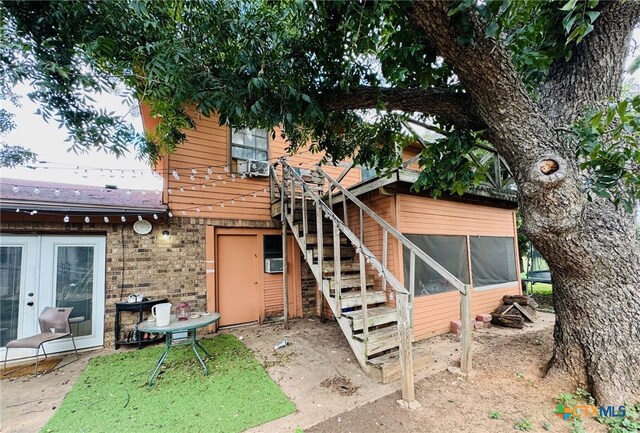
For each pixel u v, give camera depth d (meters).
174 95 2.65
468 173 3.31
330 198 5.50
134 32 2.45
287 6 2.49
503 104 2.47
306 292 6.79
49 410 2.88
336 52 2.73
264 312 6.27
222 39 2.63
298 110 2.74
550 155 2.33
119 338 4.74
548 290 9.50
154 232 5.25
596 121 2.01
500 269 6.44
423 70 2.76
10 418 2.75
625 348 2.67
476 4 2.05
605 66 2.79
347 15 2.24
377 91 3.00
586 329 2.83
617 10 2.65
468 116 2.88
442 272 3.52
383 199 5.09
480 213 6.19
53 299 4.57
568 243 2.57
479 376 3.33
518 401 2.80
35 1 2.08
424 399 2.88
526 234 2.73
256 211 6.36
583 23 1.81
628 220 2.79
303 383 3.30
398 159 4.10
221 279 5.95
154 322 3.70
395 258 4.77
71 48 2.30
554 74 3.11
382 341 3.54
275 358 4.09
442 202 5.52
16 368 3.98
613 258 2.67
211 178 5.91
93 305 4.80
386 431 2.42
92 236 4.89
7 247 4.37
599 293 2.75
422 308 4.96
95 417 2.71
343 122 3.86
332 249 4.93
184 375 3.58
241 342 4.87
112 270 4.88
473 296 5.76
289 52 2.71
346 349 4.42
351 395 2.99
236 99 2.51
